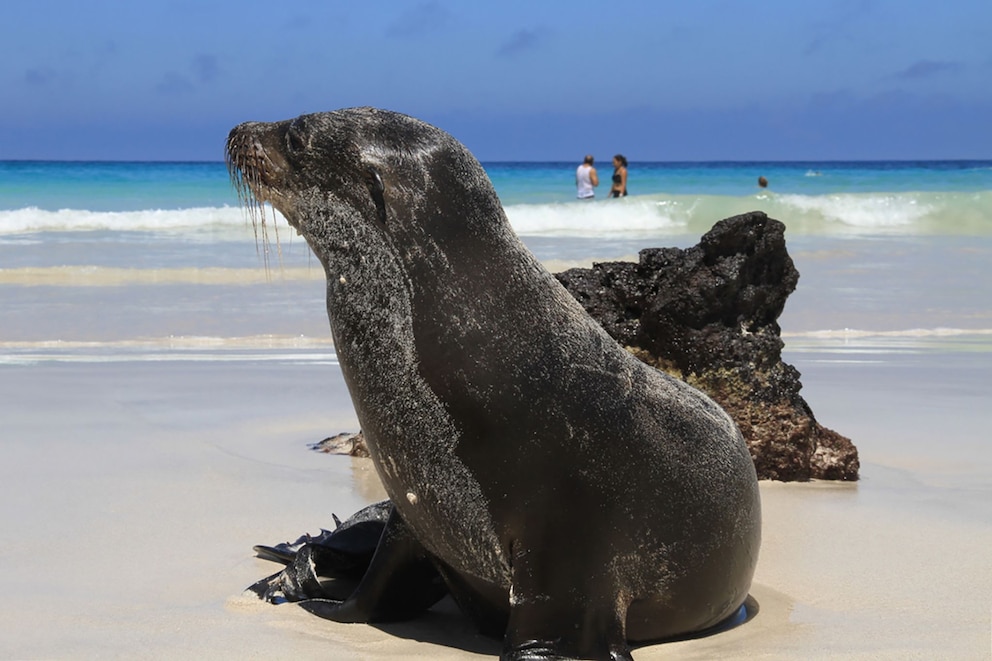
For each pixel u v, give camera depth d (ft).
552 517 14.78
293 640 15.92
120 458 26.96
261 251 72.13
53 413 31.78
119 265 64.44
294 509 23.11
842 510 23.97
